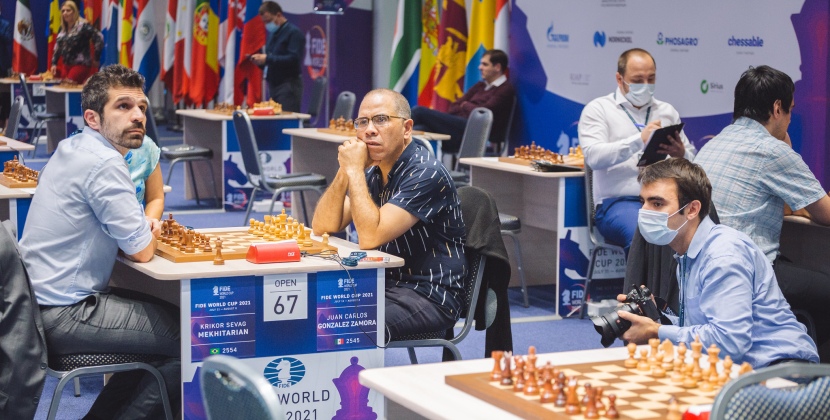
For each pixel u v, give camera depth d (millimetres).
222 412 2059
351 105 8445
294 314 3229
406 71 9977
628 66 5461
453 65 9305
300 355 3254
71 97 11031
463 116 8570
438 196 3494
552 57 8031
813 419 1805
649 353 2357
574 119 7832
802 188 4023
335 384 3311
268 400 1887
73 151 3227
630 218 5324
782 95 4102
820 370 1827
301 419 3281
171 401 3268
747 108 4160
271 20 9617
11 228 3283
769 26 5926
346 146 3598
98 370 3125
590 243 5707
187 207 8875
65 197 3184
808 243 4680
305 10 11555
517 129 8539
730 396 1765
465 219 3635
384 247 3596
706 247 2789
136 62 13047
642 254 3559
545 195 6027
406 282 3562
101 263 3236
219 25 11844
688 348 2643
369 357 3342
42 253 3197
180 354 3234
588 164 5500
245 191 8672
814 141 5645
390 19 11258
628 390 2062
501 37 8609
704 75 6438
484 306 3631
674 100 6691
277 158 8539
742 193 4074
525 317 5691
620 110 5527
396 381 2152
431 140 7250
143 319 3184
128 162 4031
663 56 6773
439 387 2111
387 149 3578
